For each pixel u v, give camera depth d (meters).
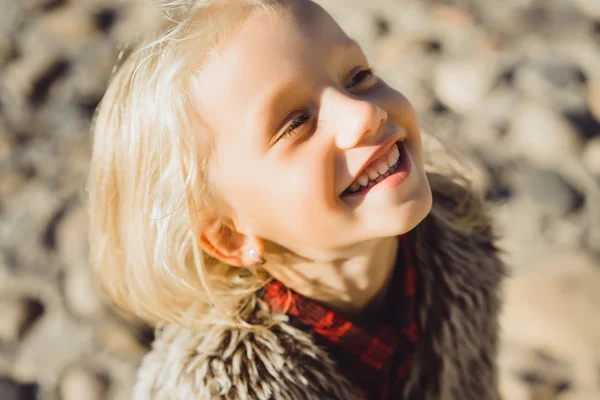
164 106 1.00
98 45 3.09
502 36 2.84
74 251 2.32
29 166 2.67
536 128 2.45
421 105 2.55
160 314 1.14
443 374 1.16
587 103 2.54
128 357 2.06
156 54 1.03
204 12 1.00
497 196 2.29
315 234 0.99
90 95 2.91
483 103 2.58
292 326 1.10
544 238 2.20
